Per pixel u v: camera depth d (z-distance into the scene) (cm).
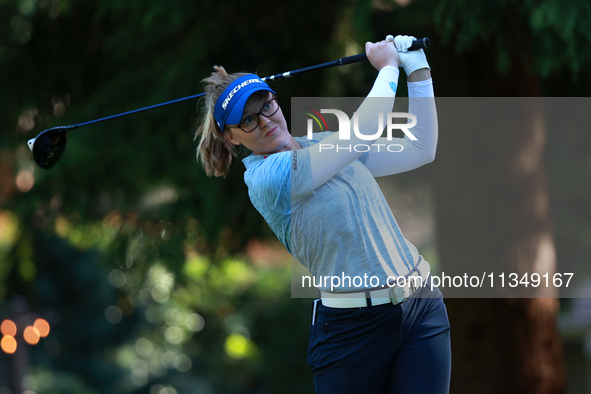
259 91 901
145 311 6688
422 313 916
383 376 912
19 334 4672
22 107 2459
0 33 2427
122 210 2397
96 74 2445
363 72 2158
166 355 6825
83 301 6438
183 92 2111
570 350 3994
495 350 2264
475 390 2264
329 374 929
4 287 4638
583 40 1819
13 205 2572
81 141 2186
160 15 2084
